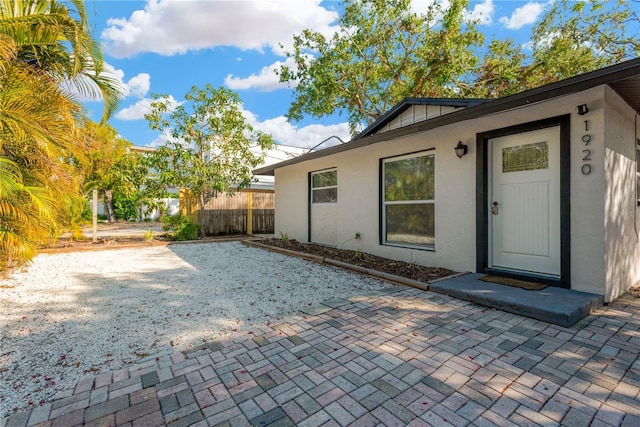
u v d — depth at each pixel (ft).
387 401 6.25
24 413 5.97
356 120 54.75
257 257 23.34
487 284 13.15
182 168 33.99
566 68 37.68
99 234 39.93
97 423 5.69
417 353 8.13
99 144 44.62
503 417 5.75
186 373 7.37
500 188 14.65
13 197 14.32
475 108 12.25
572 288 12.02
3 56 13.67
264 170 32.45
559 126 12.55
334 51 43.88
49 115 15.92
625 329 9.39
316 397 6.40
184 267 19.65
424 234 18.10
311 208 28.19
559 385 6.67
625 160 13.01
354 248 22.67
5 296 13.43
